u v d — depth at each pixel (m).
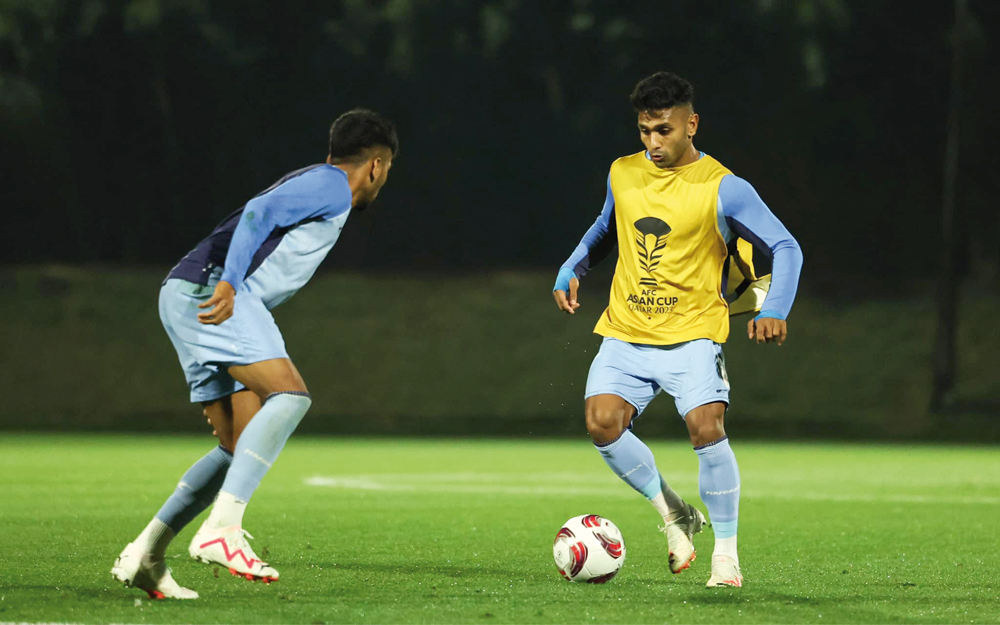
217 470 17.83
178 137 137.12
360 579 20.12
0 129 124.88
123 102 133.50
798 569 22.62
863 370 110.06
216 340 17.08
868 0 126.75
